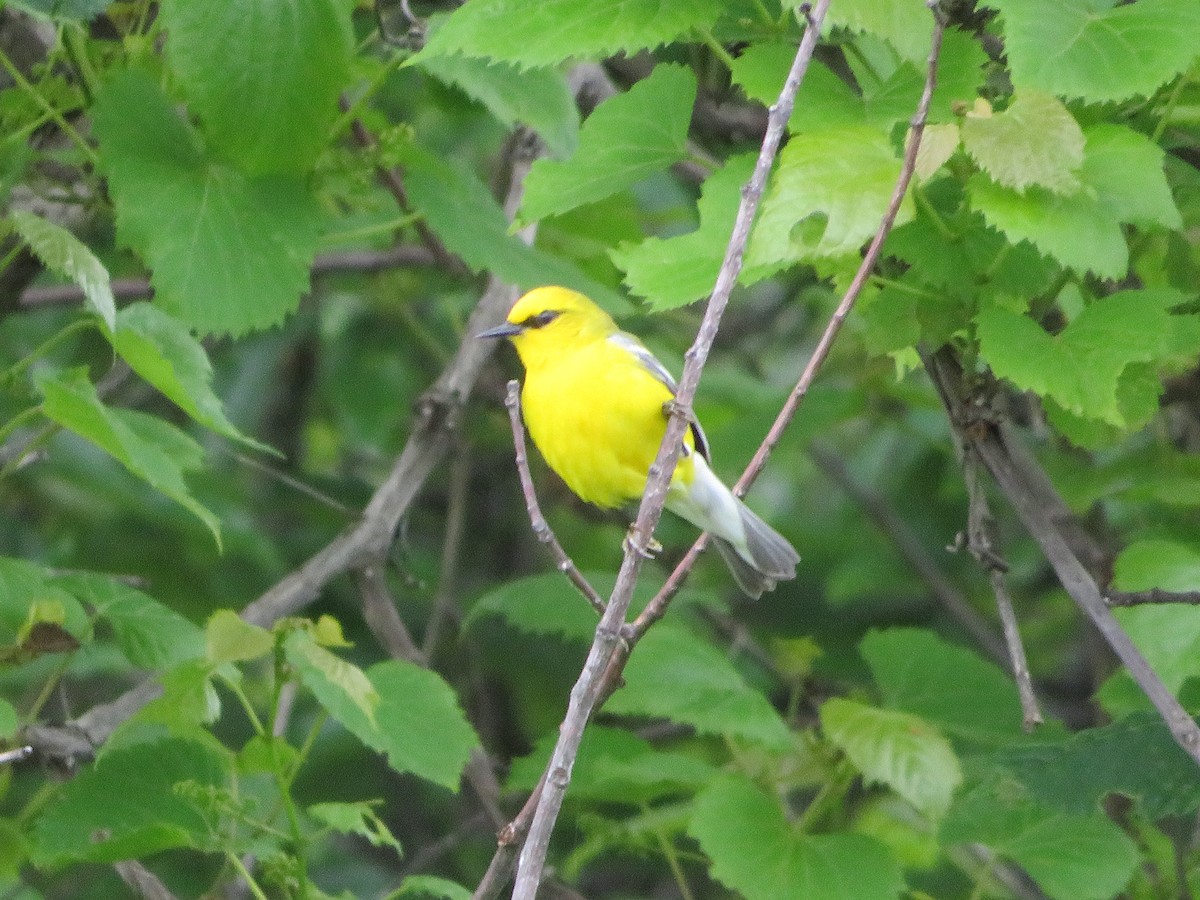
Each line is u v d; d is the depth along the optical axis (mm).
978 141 7473
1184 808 8859
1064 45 7617
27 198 11469
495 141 16078
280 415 17594
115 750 9180
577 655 16578
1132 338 7895
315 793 15625
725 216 8438
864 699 11477
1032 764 9070
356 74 11477
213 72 9672
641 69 13352
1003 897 12141
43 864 8953
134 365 8250
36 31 11734
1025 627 16969
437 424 12180
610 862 15859
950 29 8281
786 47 8336
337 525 16469
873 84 9148
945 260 8414
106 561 15195
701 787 10766
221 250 9953
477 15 8086
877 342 8578
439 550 17625
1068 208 7699
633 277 8359
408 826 16125
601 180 8906
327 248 12109
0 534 15344
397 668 9719
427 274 15875
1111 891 10273
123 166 9977
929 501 17250
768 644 15938
